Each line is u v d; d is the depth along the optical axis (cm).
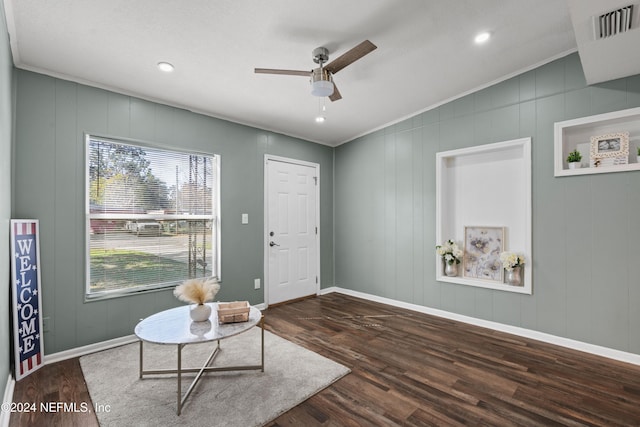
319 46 240
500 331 322
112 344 284
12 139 236
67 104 265
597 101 268
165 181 326
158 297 313
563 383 221
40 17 195
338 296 476
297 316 376
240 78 284
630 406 195
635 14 183
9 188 218
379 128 438
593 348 268
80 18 197
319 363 250
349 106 365
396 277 418
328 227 503
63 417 184
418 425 178
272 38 228
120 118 294
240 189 388
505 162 335
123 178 297
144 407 193
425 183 385
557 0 208
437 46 255
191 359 258
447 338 304
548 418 184
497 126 323
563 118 284
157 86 292
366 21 217
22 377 226
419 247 392
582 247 276
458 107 353
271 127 420
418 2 202
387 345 288
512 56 280
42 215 251
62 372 236
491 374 234
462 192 367
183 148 336
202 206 356
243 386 216
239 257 384
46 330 251
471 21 226
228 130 378
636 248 252
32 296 238
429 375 233
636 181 253
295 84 299
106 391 211
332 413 189
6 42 193
